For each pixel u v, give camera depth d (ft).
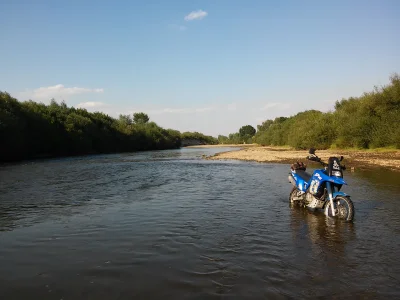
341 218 25.50
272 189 40.93
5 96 148.46
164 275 14.85
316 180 27.35
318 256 17.17
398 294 12.91
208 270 15.39
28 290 13.53
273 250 18.20
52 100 214.07
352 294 12.91
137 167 84.38
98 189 43.78
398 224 23.50
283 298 12.58
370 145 122.21
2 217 27.61
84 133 197.36
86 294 13.10
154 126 359.05
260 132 398.62
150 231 22.35
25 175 65.46
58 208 31.24
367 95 131.75
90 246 19.35
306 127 171.12
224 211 28.45
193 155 161.79
